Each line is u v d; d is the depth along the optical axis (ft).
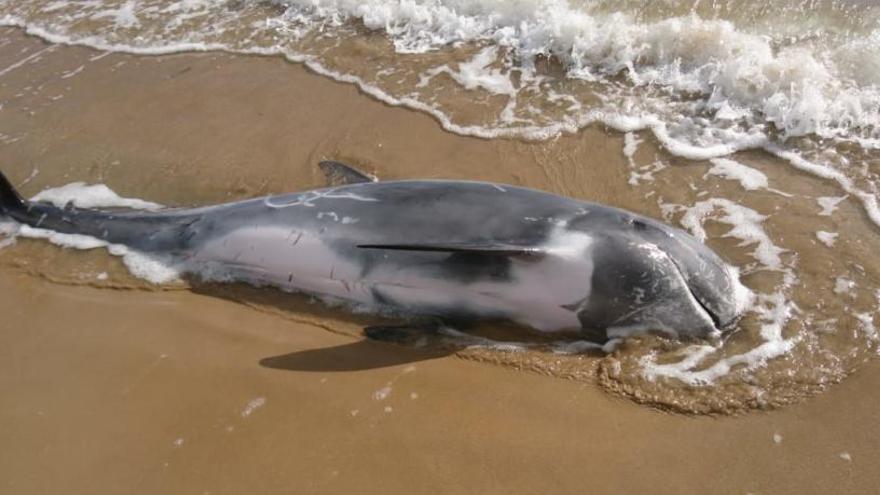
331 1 29.35
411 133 22.66
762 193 18.98
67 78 27.17
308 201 17.81
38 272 18.33
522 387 14.47
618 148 21.15
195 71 26.81
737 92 22.12
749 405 13.71
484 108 23.35
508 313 15.97
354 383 14.70
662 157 20.62
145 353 15.74
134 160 22.59
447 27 27.09
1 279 18.19
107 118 24.66
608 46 24.54
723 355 14.84
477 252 15.31
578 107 22.82
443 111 23.39
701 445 13.01
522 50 25.49
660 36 24.08
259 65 26.78
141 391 14.80
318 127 23.27
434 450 13.17
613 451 13.00
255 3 30.71
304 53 27.07
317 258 17.08
